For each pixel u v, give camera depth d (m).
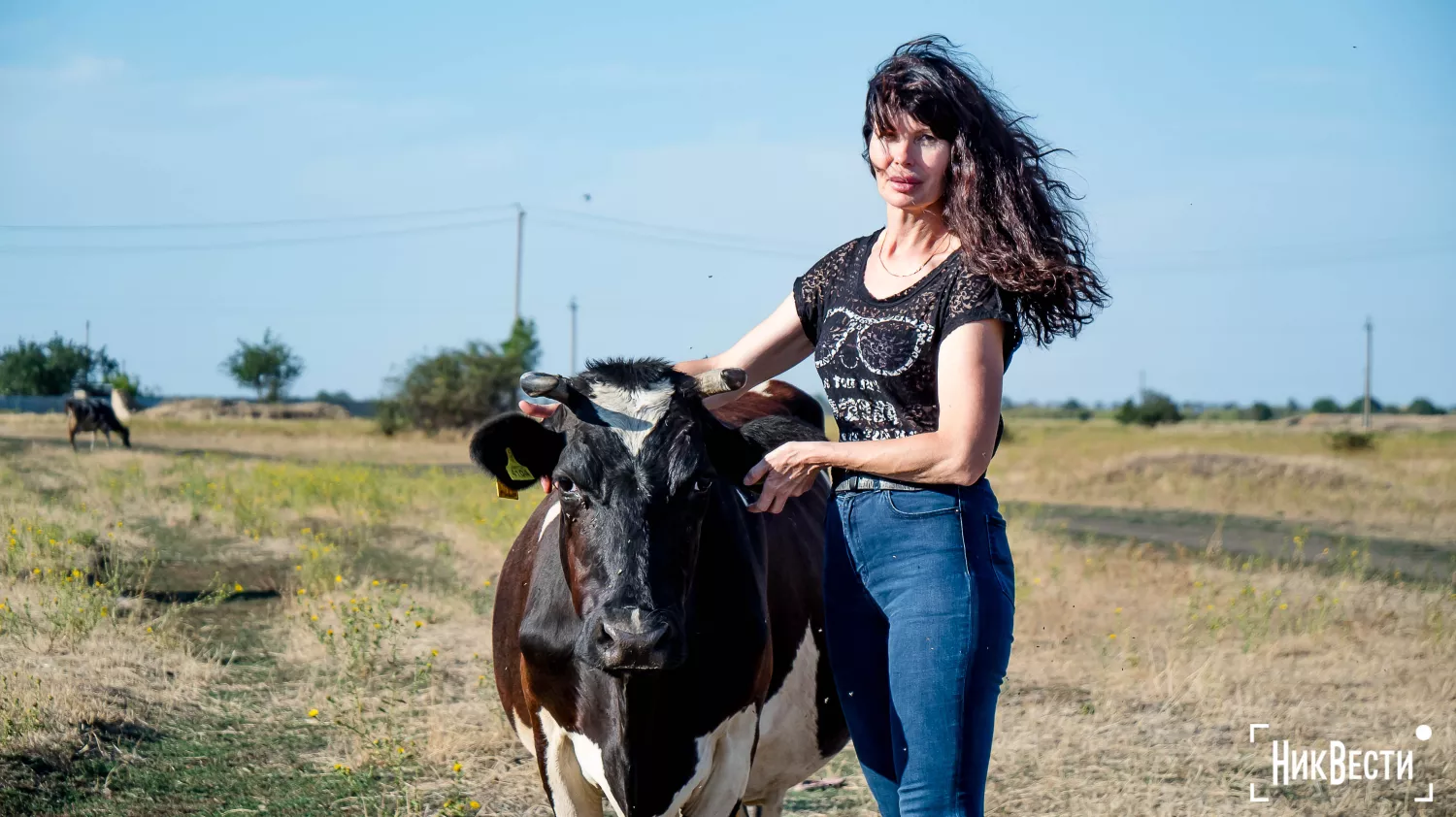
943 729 2.75
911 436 2.79
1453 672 7.99
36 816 5.07
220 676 7.40
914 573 2.82
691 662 3.21
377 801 5.41
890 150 2.85
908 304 2.86
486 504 15.77
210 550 12.11
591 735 3.23
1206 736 6.61
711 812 3.40
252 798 5.43
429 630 8.84
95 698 6.46
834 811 5.46
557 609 3.26
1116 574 11.82
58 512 12.83
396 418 49.66
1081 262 2.93
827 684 4.06
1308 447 42.31
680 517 3.04
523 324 51.97
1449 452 39.19
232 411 67.94
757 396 4.86
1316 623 9.30
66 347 75.19
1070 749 6.34
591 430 3.09
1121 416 77.62
